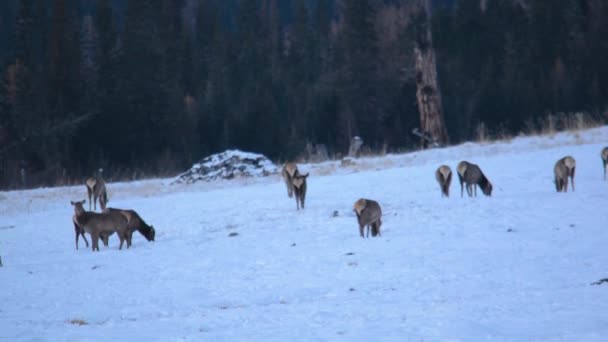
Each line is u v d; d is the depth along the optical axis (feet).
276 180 168.25
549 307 47.55
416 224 89.66
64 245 97.50
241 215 111.14
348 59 380.37
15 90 319.68
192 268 72.08
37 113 316.81
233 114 366.43
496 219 88.43
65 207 144.36
